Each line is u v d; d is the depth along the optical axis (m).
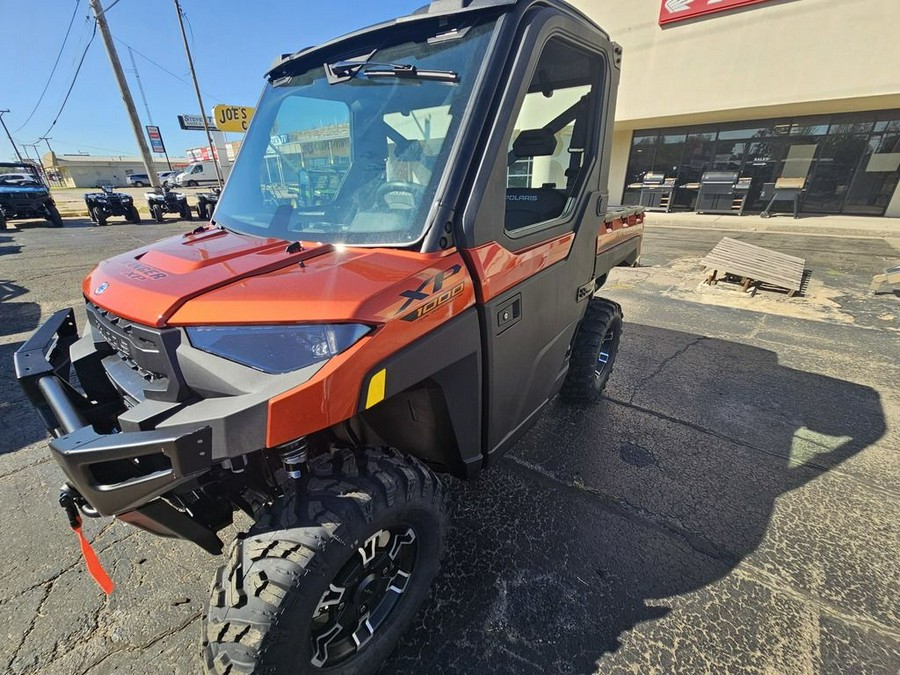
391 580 1.60
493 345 1.63
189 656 1.61
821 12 10.63
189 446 1.02
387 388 1.23
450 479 2.51
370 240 1.47
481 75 1.45
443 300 1.37
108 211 14.77
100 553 2.05
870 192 12.52
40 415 1.50
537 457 2.71
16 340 4.52
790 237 10.52
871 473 2.56
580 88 2.14
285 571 1.16
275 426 1.05
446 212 1.38
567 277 2.19
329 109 1.76
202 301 1.19
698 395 3.45
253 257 1.43
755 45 11.56
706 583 1.89
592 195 2.29
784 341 4.49
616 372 3.82
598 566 1.97
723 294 6.16
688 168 14.73
